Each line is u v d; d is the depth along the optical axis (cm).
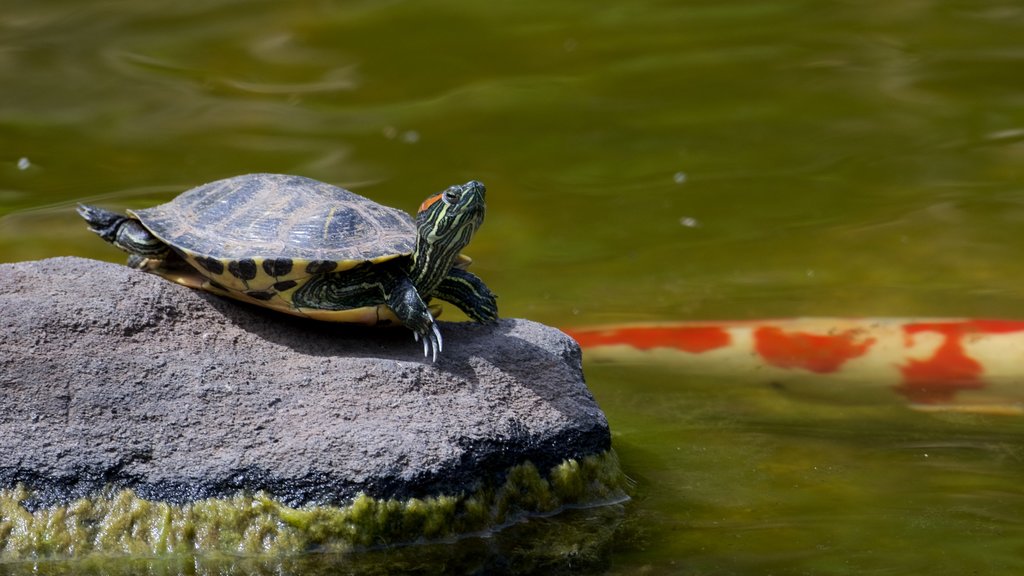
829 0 2062
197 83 1731
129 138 1545
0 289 661
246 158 1493
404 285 655
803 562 595
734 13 2017
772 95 1706
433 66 1817
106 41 1859
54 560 580
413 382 641
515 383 666
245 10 2006
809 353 983
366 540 594
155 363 632
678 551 609
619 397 880
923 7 2033
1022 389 894
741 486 699
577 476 657
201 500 590
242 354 654
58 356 623
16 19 1936
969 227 1305
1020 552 604
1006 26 1938
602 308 1117
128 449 596
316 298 657
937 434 796
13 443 591
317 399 626
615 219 1364
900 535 628
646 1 2062
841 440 784
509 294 1161
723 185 1447
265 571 579
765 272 1202
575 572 589
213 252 643
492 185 1445
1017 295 1118
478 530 618
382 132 1597
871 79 1750
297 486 592
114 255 1195
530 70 1806
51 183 1396
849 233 1301
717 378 927
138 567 577
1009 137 1548
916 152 1520
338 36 1925
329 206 678
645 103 1688
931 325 1042
